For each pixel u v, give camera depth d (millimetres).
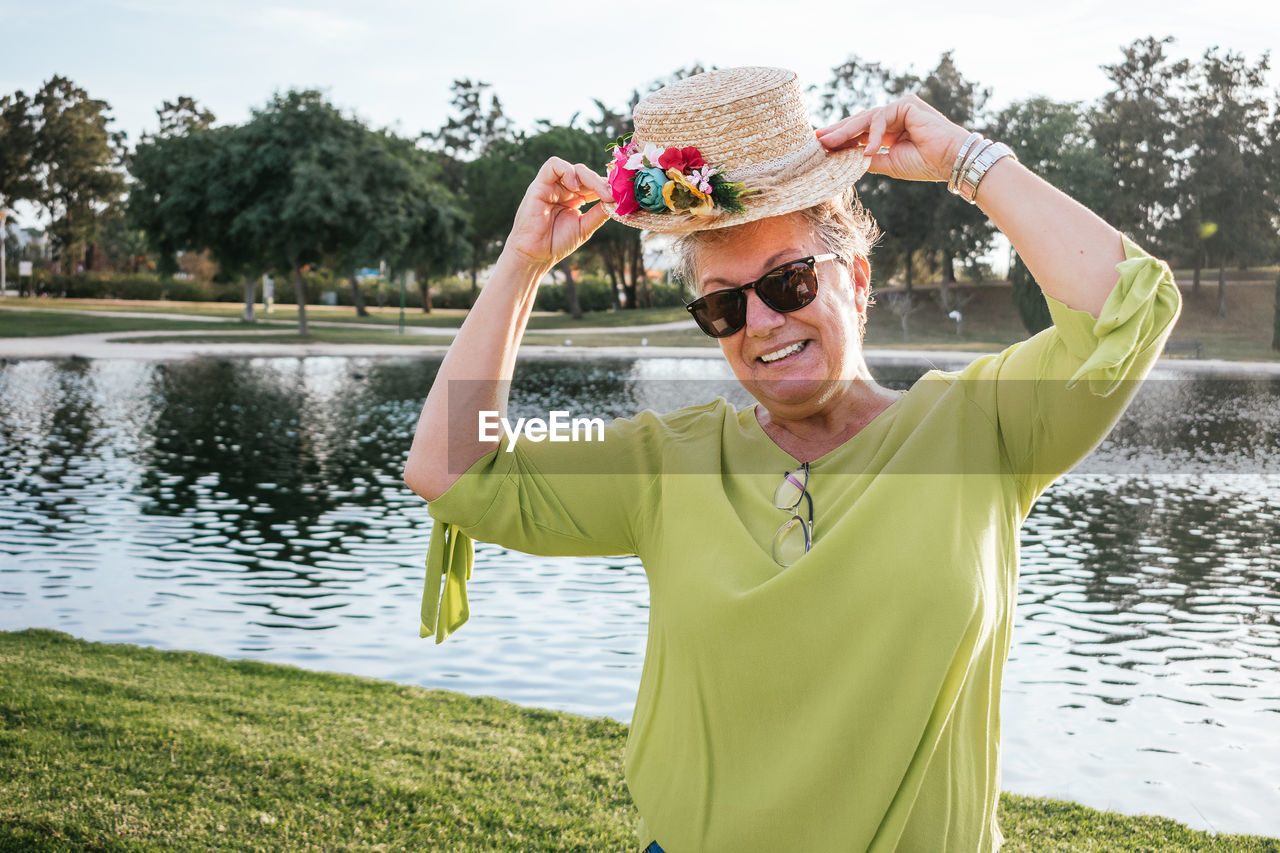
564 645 6699
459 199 61625
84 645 6301
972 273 64750
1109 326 1367
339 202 39500
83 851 3596
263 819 3891
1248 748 5203
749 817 1498
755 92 1622
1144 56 63938
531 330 51969
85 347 34406
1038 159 58062
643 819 1635
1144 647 6863
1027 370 1529
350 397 22609
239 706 5172
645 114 1688
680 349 38719
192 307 66500
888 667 1435
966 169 1530
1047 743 5285
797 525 1561
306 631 6957
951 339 51375
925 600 1430
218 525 10195
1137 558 9289
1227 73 62719
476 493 1743
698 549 1590
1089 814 4309
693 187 1551
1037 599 7996
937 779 1463
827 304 1575
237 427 17625
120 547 9250
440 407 1761
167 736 4648
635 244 68000
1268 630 7230
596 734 5004
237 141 41531
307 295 78812
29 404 20297
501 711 5332
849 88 61781
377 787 4215
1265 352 43062
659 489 1725
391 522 10391
